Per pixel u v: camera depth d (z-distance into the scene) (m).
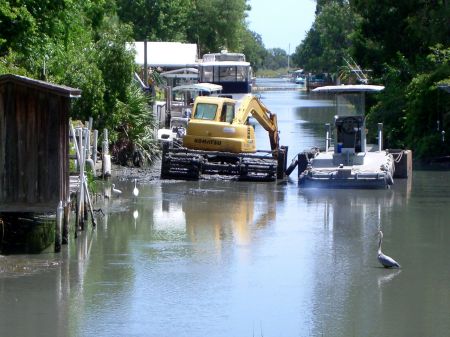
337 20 188.12
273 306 28.27
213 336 25.42
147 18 137.00
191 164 55.16
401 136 72.88
